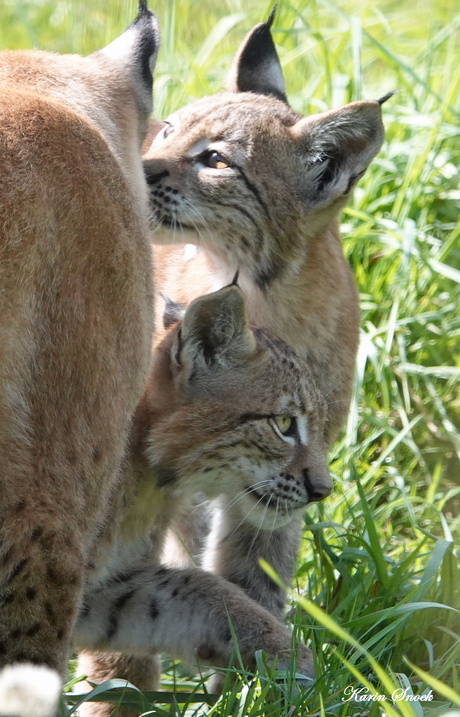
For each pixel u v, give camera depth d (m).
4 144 6.36
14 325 5.96
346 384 11.37
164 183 11.02
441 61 19.14
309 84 17.88
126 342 6.77
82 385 6.32
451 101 16.38
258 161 11.22
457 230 13.91
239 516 10.28
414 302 13.72
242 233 11.11
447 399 12.99
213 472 9.30
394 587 9.28
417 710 6.80
